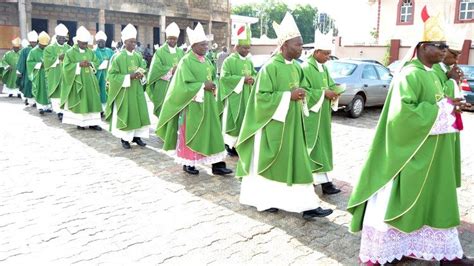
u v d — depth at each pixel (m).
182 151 6.38
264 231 4.58
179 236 4.43
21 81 12.84
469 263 3.65
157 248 4.16
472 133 10.05
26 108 12.45
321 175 5.67
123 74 7.89
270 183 4.86
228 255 4.06
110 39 24.89
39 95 11.26
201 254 4.07
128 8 23.14
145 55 23.62
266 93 4.62
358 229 3.72
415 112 3.25
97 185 5.92
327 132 5.67
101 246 4.18
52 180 6.08
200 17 26.64
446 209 3.50
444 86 3.72
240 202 5.19
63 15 22.70
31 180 6.05
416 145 3.32
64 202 5.27
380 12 26.75
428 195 3.51
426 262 3.91
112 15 24.50
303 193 4.75
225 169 6.57
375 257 3.56
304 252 4.14
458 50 3.84
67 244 4.21
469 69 13.91
